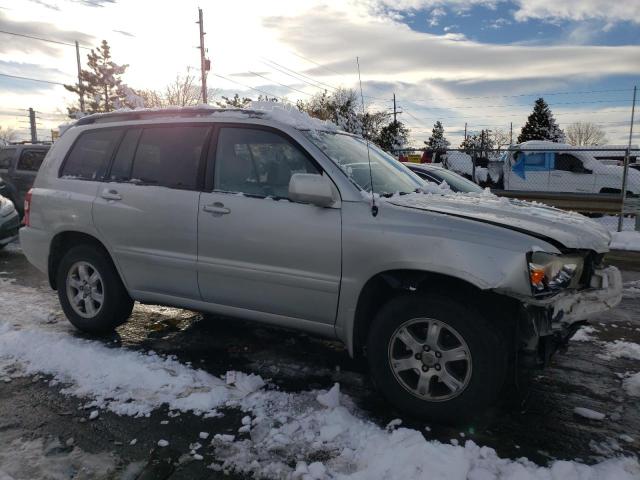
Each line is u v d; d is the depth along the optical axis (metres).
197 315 5.24
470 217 3.15
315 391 3.60
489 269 2.90
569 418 3.32
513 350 3.12
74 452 2.86
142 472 2.70
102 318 4.48
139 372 3.75
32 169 11.06
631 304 5.99
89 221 4.42
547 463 2.83
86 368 3.84
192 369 3.88
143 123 4.40
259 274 3.68
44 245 4.71
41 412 3.27
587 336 4.86
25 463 2.75
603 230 3.61
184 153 4.12
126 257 4.28
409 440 2.89
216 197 3.86
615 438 3.09
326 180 3.40
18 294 5.94
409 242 3.12
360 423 3.14
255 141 3.84
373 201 3.33
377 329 3.30
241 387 3.60
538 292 2.89
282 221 3.56
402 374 3.30
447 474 2.62
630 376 3.96
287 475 2.68
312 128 3.93
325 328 3.57
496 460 2.77
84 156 4.66
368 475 2.64
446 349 3.13
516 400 3.55
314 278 3.47
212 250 3.86
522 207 3.64
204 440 2.98
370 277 3.27
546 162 14.97
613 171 14.29
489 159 16.56
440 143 68.69
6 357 4.03
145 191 4.18
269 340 4.57
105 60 48.84
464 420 3.12
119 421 3.17
